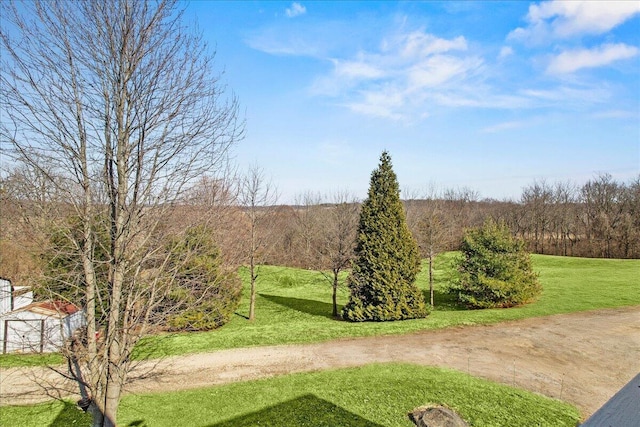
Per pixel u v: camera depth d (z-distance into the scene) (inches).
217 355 479.8
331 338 542.9
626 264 1201.4
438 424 291.4
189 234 259.4
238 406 345.7
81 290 218.2
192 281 262.8
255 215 746.8
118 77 209.6
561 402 339.0
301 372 421.1
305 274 1230.9
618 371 407.5
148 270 235.9
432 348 487.8
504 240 749.3
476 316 639.1
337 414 323.3
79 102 206.7
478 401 337.1
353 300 677.9
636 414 56.6
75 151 206.7
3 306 525.0
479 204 2241.6
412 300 657.6
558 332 539.8
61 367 433.1
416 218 1199.6
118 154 212.8
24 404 358.9
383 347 498.0
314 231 1227.2
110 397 216.1
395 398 346.6
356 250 690.2
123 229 213.6
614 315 623.8
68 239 215.0
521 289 714.8
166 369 422.9
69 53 200.8
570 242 1718.8
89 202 209.3
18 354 471.2
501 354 460.4
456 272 936.9
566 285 892.0
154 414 334.3
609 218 1579.7
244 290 1052.5
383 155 672.4
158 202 224.7
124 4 205.2
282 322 712.4
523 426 296.2
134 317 235.0
